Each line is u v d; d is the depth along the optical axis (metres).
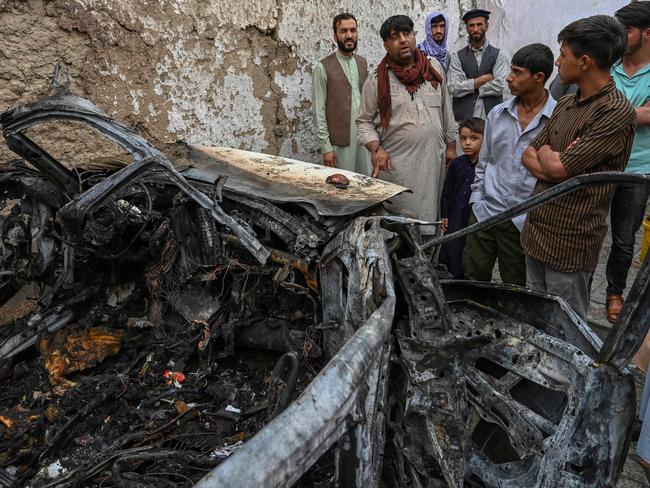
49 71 4.03
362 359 1.48
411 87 4.06
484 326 2.32
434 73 4.13
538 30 7.88
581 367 1.91
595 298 4.23
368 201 2.75
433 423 1.92
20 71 3.90
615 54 2.33
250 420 2.26
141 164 2.20
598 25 2.31
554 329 2.21
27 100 3.97
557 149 2.56
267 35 5.40
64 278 2.66
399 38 3.88
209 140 5.15
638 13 3.25
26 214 2.64
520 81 2.92
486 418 2.12
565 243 2.57
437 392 1.95
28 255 2.65
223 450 2.09
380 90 4.04
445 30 5.72
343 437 1.49
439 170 4.27
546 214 2.59
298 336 2.50
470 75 5.46
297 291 2.47
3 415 2.29
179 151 3.57
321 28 5.92
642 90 3.39
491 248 3.38
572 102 2.57
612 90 2.39
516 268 3.26
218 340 2.62
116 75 4.38
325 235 2.50
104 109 4.35
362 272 2.05
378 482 1.82
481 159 3.35
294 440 1.21
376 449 1.82
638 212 3.66
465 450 1.86
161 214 2.63
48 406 2.33
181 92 4.84
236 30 5.11
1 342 2.57
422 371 1.98
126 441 2.12
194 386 2.45
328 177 3.12
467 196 3.64
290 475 1.19
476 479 2.09
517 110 3.06
